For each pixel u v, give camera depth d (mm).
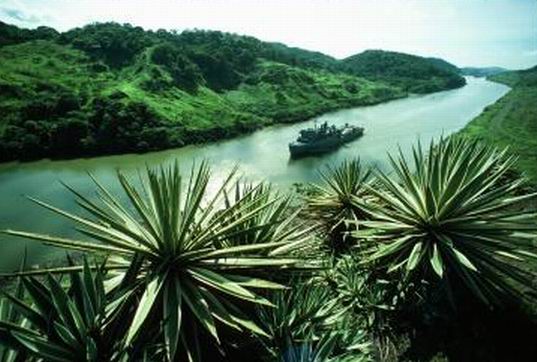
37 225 19406
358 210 9680
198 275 4957
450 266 7480
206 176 5672
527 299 7496
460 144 8758
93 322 4254
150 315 4688
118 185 26453
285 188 24578
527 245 6957
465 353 6469
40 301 4320
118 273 5512
